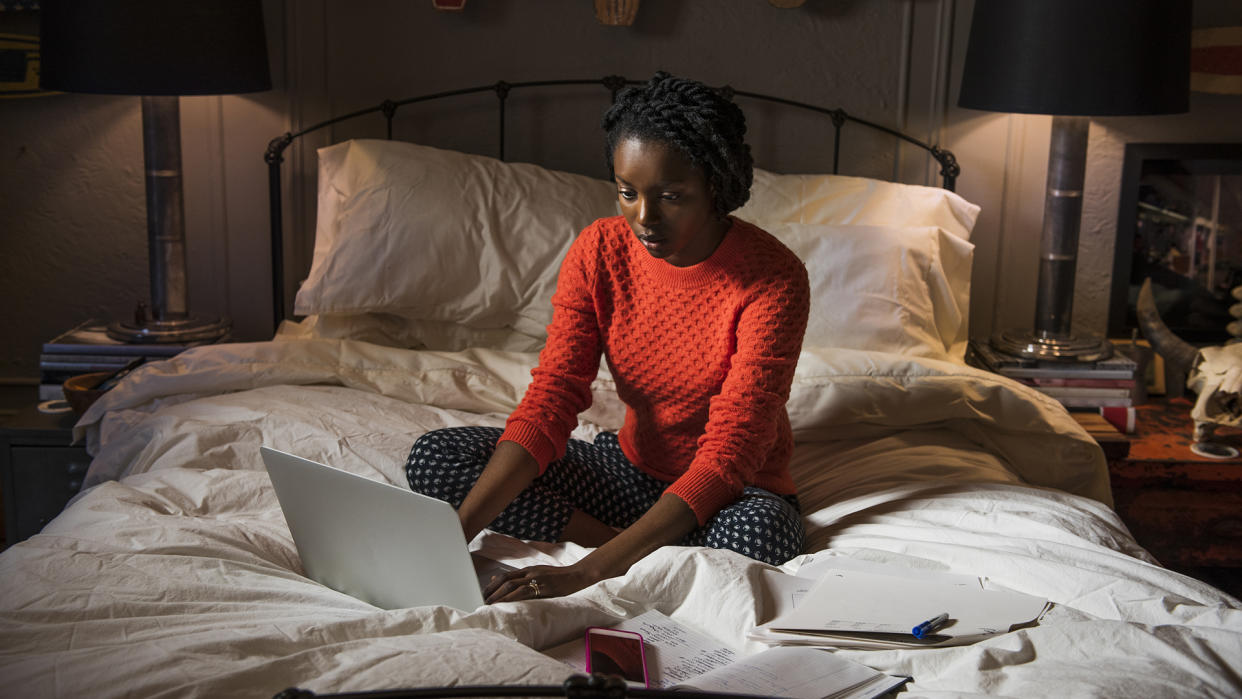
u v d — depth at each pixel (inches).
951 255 98.5
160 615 47.6
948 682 43.7
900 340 90.0
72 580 50.0
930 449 78.8
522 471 60.6
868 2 105.7
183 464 69.4
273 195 105.5
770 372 60.1
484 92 107.7
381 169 94.4
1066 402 95.9
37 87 104.7
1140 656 44.6
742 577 52.0
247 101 106.1
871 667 45.9
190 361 82.1
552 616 48.0
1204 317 108.5
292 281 110.3
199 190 107.8
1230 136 106.1
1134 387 95.7
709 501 58.5
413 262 91.7
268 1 104.0
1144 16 87.0
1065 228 98.1
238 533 58.6
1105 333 111.6
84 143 106.7
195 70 89.6
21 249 109.0
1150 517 92.1
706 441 60.6
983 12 93.8
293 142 107.2
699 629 50.6
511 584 51.9
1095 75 88.0
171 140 96.3
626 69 107.3
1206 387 93.5
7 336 111.1
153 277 99.1
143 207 108.6
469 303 92.7
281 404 75.7
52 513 86.3
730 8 105.8
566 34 106.3
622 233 64.4
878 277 91.0
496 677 40.5
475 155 102.5
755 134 109.3
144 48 88.0
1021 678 42.8
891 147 109.3
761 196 100.9
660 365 64.1
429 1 105.0
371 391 82.4
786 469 68.5
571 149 109.7
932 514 64.9
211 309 110.5
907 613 49.8
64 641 44.1
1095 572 53.4
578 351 65.3
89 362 93.5
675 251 57.5
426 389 82.4
